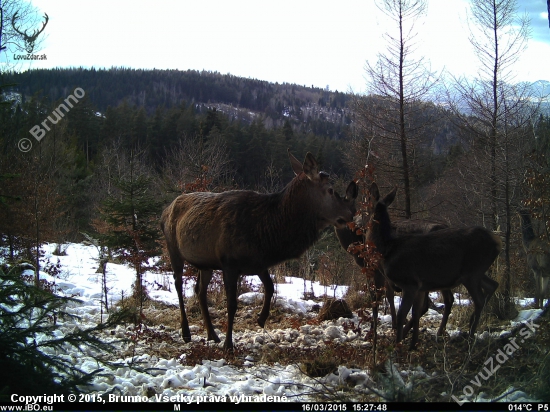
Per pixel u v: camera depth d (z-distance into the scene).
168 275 13.35
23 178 11.70
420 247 6.89
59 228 17.58
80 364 5.97
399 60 14.94
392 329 8.32
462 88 13.47
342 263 13.99
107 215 11.18
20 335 4.62
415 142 14.89
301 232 7.23
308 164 7.15
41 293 5.07
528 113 12.90
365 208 6.66
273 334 8.40
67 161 24.83
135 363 5.51
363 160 14.90
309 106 154.25
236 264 7.30
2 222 10.73
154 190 20.19
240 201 7.44
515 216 12.34
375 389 5.18
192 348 7.03
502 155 12.04
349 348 6.76
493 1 13.18
